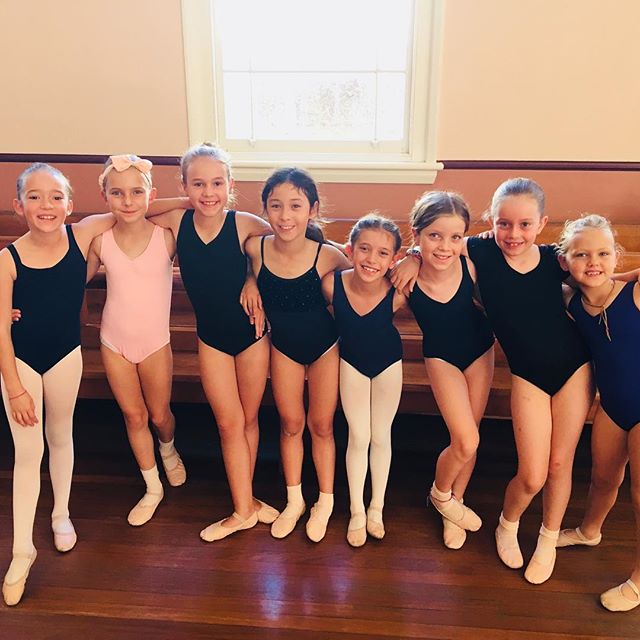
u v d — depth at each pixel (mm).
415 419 2611
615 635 1583
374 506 1950
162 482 2191
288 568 1801
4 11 2748
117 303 1823
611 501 1758
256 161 2828
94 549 1870
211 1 2701
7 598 1668
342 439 2449
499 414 2139
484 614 1645
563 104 2705
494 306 1709
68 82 2826
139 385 1929
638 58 2629
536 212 1604
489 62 2672
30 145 2920
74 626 1604
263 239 1784
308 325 1783
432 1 2617
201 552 1860
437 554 1858
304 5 2750
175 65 2770
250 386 1875
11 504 2064
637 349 1554
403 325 2449
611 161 2762
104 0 2713
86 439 2463
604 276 1541
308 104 2881
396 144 2875
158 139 2871
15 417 1667
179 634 1580
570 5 2584
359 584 1743
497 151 2781
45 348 1723
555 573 1784
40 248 1699
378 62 2803
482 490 2158
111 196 1699
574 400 1673
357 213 2891
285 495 2131
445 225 1597
